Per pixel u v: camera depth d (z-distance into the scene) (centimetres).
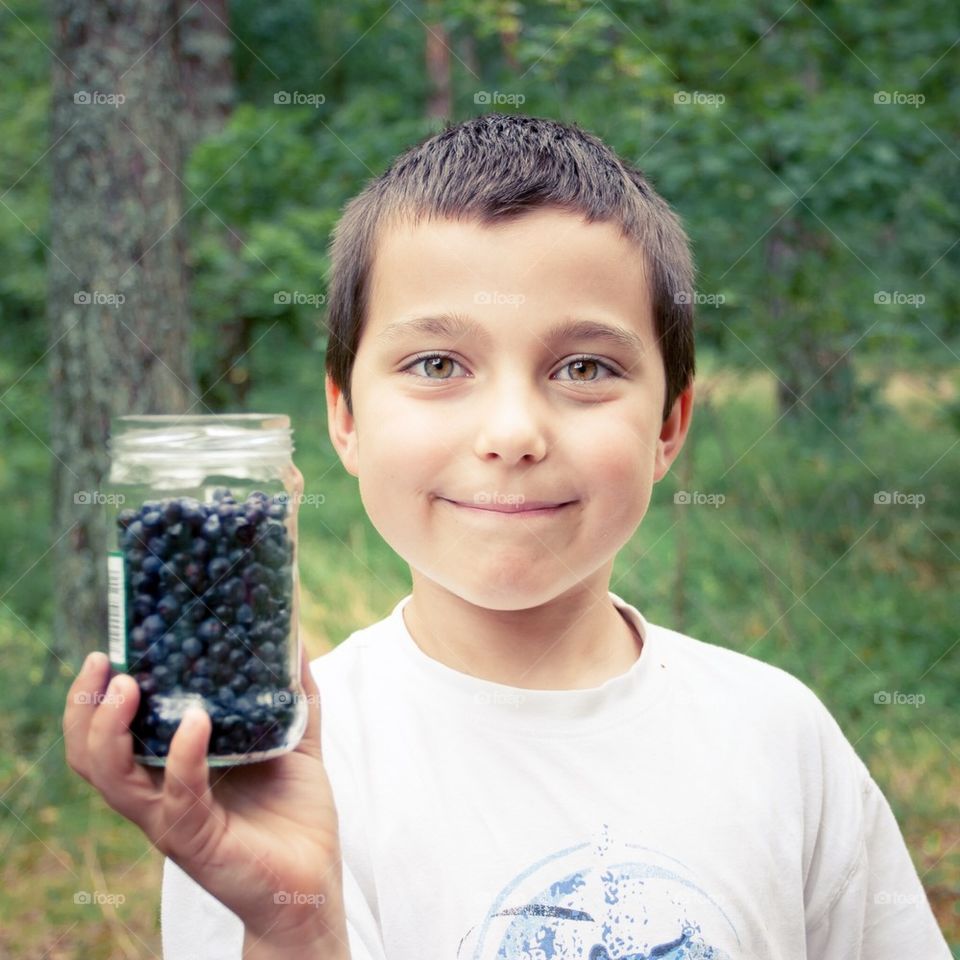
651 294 156
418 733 156
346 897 143
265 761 130
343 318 167
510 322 142
